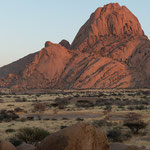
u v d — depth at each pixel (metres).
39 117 46.44
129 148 7.62
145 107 62.84
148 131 29.39
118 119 42.22
